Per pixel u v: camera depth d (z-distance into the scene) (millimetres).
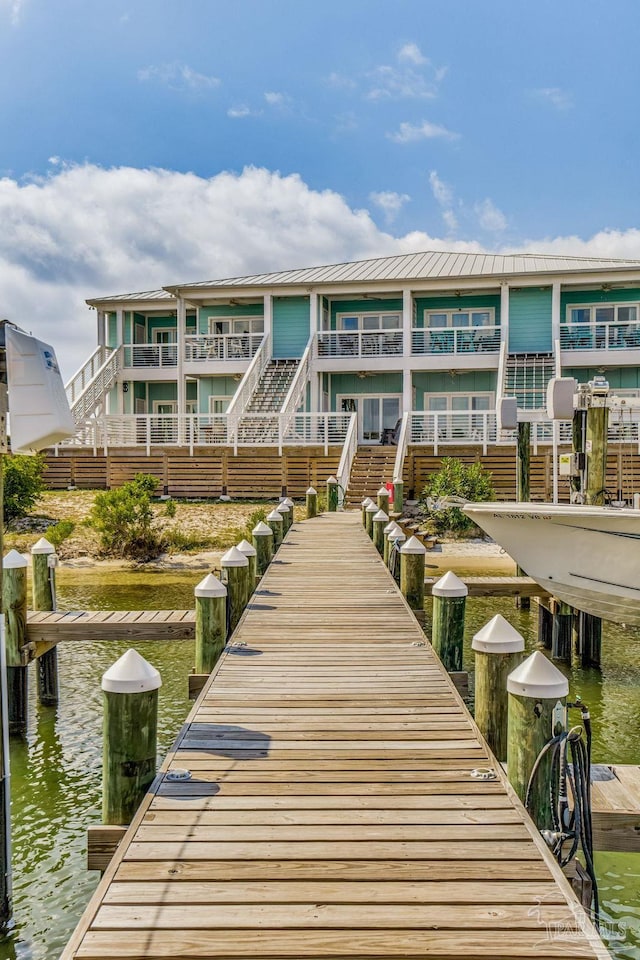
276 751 5043
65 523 20234
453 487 22031
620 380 27938
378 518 13797
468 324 29547
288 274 30906
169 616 9117
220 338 30125
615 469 22875
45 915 5281
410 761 4895
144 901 3387
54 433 4691
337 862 3695
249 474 24875
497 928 3195
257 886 3496
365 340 29391
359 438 28188
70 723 8898
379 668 6941
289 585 10711
